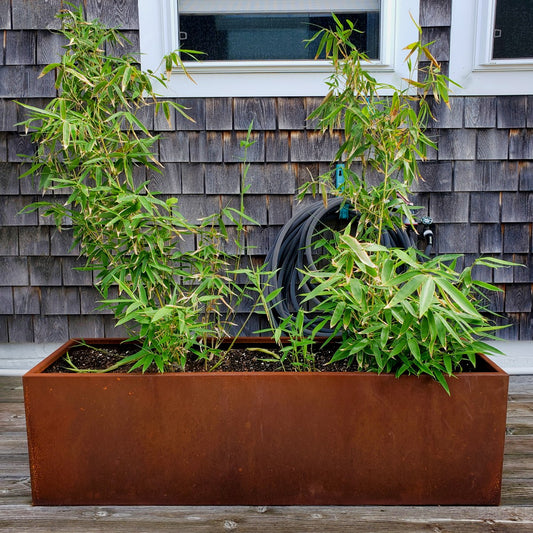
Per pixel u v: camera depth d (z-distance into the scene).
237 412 1.39
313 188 1.70
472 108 2.13
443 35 2.10
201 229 1.66
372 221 1.80
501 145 2.15
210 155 2.17
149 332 1.40
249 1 2.14
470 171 2.17
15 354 2.38
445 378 1.37
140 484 1.41
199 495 1.42
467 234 2.20
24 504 1.42
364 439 1.39
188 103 2.14
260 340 1.80
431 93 2.12
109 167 1.59
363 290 1.29
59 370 1.56
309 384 1.38
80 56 1.68
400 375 1.37
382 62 2.11
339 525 1.32
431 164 2.17
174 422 1.40
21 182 2.18
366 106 1.47
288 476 1.41
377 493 1.40
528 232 2.20
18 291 2.26
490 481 1.38
